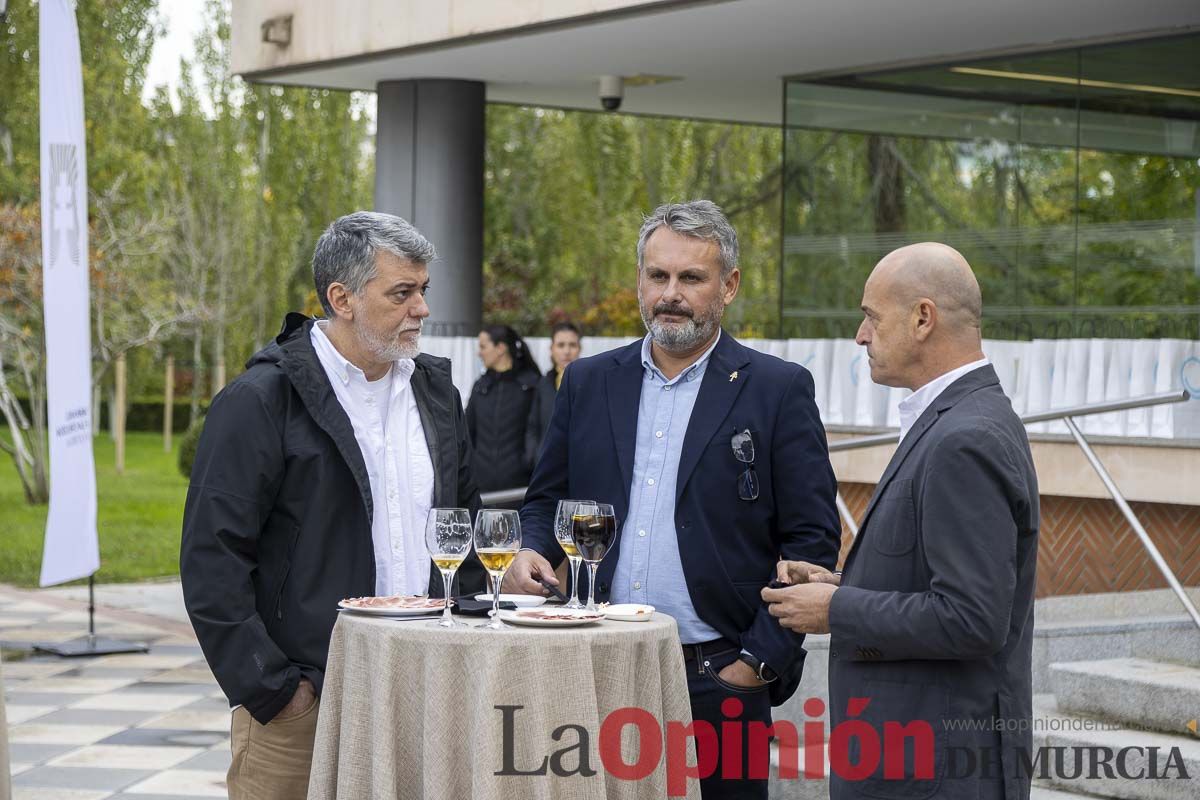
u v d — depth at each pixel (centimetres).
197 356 2998
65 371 808
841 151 1039
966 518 280
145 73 2444
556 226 2330
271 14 1093
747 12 856
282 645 353
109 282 2267
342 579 357
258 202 2647
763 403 374
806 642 557
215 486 347
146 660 890
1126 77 875
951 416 290
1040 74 920
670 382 380
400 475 370
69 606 1125
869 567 302
